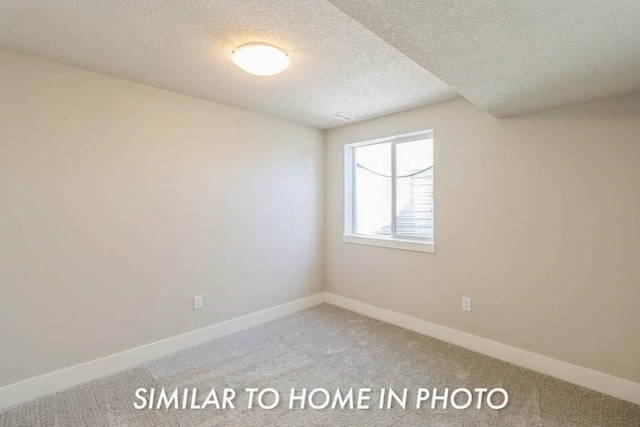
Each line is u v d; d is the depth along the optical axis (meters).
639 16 1.17
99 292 2.27
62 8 1.50
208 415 1.85
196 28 1.68
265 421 1.80
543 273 2.30
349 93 2.62
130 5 1.48
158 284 2.56
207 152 2.83
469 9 1.15
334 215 3.84
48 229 2.06
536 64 1.58
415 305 3.07
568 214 2.19
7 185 1.92
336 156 3.80
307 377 2.24
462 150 2.71
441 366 2.39
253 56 1.84
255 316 3.23
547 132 2.27
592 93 1.96
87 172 2.20
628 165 1.96
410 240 3.22
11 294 1.93
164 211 2.58
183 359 2.51
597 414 1.85
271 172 3.35
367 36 1.75
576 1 1.09
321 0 1.44
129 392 2.07
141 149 2.45
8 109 1.91
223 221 2.96
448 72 1.67
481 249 2.61
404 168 3.30
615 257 2.02
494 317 2.55
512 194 2.44
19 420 1.79
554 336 2.26
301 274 3.68
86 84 2.19
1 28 1.68
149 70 2.21
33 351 2.01
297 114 3.24
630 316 1.97
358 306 3.59
